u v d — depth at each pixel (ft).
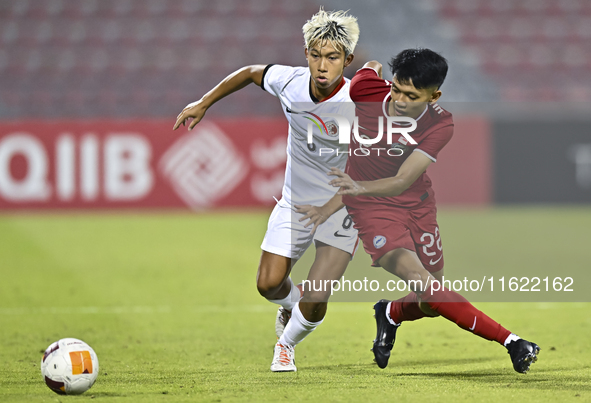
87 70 198.59
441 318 69.41
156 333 62.85
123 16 209.67
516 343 42.52
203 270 100.22
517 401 38.78
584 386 42.52
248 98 187.93
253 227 138.21
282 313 52.54
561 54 207.62
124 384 43.70
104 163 151.43
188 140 152.05
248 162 152.35
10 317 70.33
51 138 150.41
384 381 44.32
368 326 66.28
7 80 195.93
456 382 43.86
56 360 40.47
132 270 100.12
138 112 192.34
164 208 152.25
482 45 208.64
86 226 139.03
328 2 214.07
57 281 92.22
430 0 215.92
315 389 42.04
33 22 207.21
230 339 60.34
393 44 207.62
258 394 40.75
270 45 206.28
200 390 41.91
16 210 151.23
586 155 155.43
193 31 207.92
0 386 42.98
